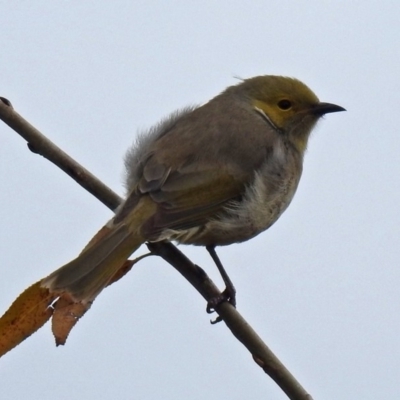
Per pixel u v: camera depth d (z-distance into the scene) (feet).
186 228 35.60
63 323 26.48
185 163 36.70
